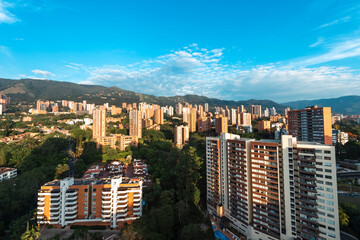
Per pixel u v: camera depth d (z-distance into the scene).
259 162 78.00
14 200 89.31
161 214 78.50
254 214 79.94
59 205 80.75
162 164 130.00
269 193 75.81
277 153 73.00
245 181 83.69
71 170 140.00
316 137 145.88
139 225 74.06
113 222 80.69
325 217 61.44
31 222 81.56
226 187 94.50
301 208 66.81
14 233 72.50
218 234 84.94
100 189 83.00
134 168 129.25
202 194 114.81
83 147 190.75
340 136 190.88
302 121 156.00
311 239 63.91
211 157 102.06
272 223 74.06
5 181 99.31
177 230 82.88
